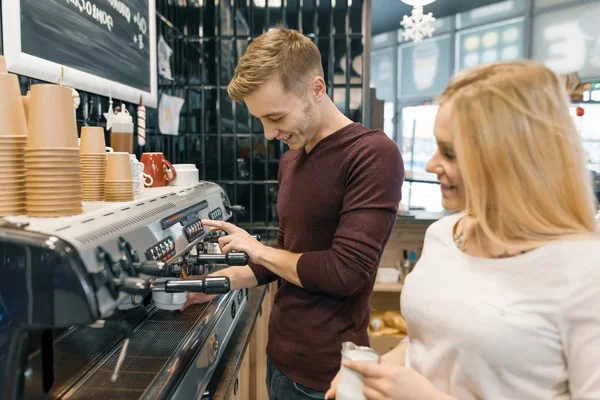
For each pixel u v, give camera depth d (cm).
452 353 73
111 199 100
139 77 187
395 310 271
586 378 62
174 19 232
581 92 268
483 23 384
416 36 250
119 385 79
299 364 119
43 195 71
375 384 73
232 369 115
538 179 67
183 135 248
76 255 58
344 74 247
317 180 115
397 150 111
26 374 66
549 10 343
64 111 72
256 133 250
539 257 68
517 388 69
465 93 71
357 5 243
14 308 59
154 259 78
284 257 112
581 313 63
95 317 58
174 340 99
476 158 70
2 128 70
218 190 156
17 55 113
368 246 105
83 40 143
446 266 79
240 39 245
